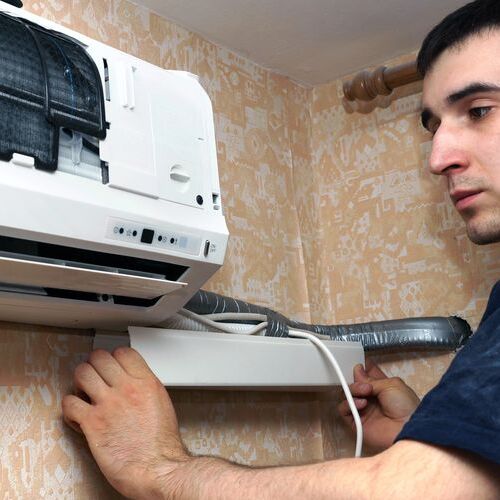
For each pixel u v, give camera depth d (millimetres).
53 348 983
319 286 1542
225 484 750
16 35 734
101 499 1003
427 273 1440
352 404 1162
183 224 837
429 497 619
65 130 753
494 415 616
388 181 1520
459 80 800
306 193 1573
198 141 902
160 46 1292
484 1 817
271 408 1326
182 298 908
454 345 1355
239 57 1469
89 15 1171
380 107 1551
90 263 794
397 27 1402
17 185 682
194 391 1184
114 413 885
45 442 950
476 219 809
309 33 1403
